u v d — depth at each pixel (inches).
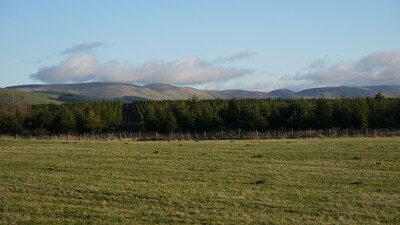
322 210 791.1
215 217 746.2
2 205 835.4
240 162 1374.3
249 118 3238.2
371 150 1592.0
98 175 1157.1
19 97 5172.2
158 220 732.0
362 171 1175.0
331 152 1566.2
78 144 2100.1
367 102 3358.8
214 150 1710.1
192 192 939.3
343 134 2775.6
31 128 3560.5
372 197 884.0
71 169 1257.4
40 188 988.6
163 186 1007.0
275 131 3056.1
